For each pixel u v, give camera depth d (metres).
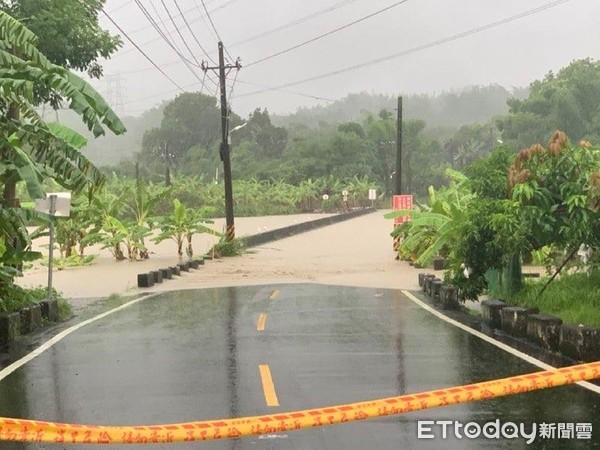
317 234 53.78
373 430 7.14
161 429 3.98
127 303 19.61
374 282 24.36
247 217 84.56
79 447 6.74
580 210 13.80
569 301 14.45
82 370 10.63
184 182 85.00
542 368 10.16
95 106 11.34
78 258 31.48
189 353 11.85
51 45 18.70
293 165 114.69
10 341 13.40
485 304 15.10
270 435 7.01
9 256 14.08
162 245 44.94
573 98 101.75
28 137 12.33
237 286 23.70
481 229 15.52
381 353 11.50
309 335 13.51
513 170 14.86
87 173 12.62
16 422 3.83
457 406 7.98
